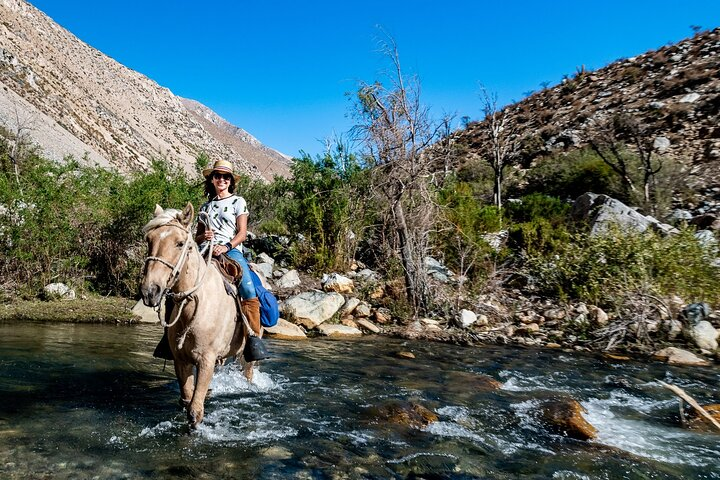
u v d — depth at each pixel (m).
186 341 4.77
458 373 7.52
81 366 6.91
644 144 27.56
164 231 4.28
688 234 12.05
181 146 137.38
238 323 5.43
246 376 6.41
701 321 9.86
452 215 14.38
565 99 41.62
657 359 8.89
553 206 18.92
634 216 15.79
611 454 4.81
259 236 17.52
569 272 12.23
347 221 14.13
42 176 12.33
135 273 12.16
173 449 4.47
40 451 4.27
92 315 10.16
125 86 153.88
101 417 5.14
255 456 4.42
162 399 5.80
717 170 23.44
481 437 5.13
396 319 11.28
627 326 10.05
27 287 11.30
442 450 4.76
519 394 6.64
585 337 10.10
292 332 9.88
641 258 11.16
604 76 43.00
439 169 12.29
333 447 4.70
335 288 12.41
